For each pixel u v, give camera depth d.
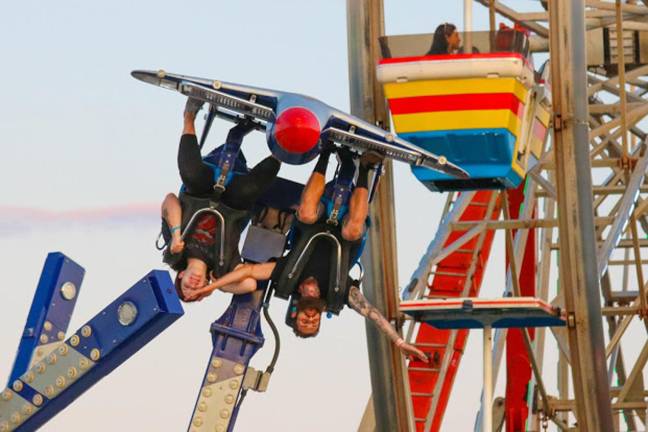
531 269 92.12
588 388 72.19
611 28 98.56
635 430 92.69
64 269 52.84
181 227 54.50
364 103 71.19
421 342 90.88
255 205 56.50
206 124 55.59
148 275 50.31
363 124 54.91
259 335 55.66
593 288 71.56
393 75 63.88
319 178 55.19
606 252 82.19
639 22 97.38
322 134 54.09
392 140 54.97
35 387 51.28
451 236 94.31
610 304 100.94
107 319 50.53
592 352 71.88
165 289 50.31
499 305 61.41
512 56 63.06
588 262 71.50
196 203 54.59
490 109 63.22
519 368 91.44
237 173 54.75
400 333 73.19
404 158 55.22
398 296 73.44
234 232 54.75
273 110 54.28
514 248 89.75
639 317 85.12
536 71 68.31
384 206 72.50
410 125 63.94
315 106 54.00
